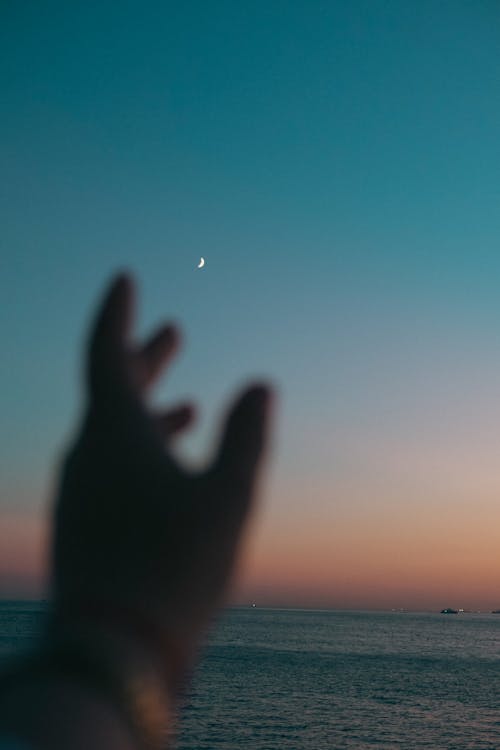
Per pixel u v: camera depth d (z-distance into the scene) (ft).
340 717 97.35
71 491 1.51
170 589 1.42
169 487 1.49
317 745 77.20
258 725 87.45
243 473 1.48
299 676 144.56
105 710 1.16
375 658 202.39
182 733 79.97
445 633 401.29
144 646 1.34
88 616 1.37
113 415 1.56
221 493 1.47
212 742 75.66
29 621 296.30
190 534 1.44
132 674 1.26
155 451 1.54
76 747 1.06
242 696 113.09
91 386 1.59
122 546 1.46
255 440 1.49
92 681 1.21
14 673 1.20
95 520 1.48
